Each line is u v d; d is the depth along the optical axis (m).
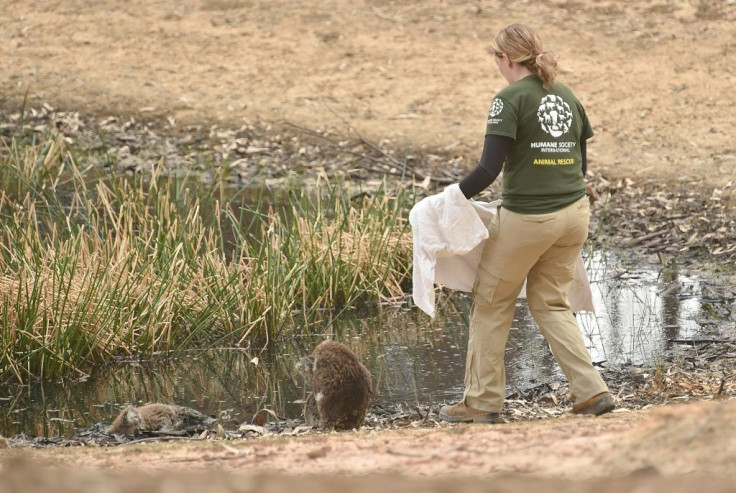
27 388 20.78
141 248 24.91
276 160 37.91
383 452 11.04
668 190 33.09
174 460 11.25
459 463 10.32
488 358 16.39
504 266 15.63
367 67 45.56
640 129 37.84
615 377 19.84
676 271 27.17
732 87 40.50
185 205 31.75
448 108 41.66
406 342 22.95
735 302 24.53
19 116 42.09
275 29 49.66
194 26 50.56
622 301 25.08
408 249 27.36
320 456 11.09
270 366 21.77
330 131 40.06
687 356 20.98
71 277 22.20
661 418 9.98
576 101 15.61
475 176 15.10
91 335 22.05
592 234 30.39
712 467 9.12
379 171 36.28
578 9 48.72
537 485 9.06
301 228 26.92
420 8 50.75
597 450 10.10
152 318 22.62
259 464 10.88
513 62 15.25
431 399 19.33
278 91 44.03
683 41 44.81
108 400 20.06
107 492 8.82
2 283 22.08
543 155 15.12
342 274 25.83
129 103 43.25
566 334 15.89
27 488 8.94
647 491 8.50
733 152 35.56
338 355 16.84
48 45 48.91
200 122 41.50
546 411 17.91
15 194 32.56
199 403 19.73
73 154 37.94
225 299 23.58
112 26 50.75
